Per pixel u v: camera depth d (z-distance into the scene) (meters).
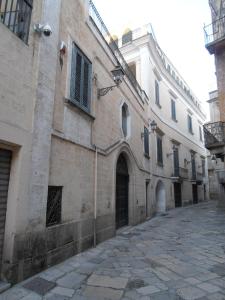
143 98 14.17
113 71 8.10
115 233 8.55
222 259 5.67
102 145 8.06
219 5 14.80
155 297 3.67
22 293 3.67
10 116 4.03
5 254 3.94
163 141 18.12
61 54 5.85
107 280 4.32
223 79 13.88
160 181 16.66
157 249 6.65
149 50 16.61
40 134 4.76
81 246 6.16
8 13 4.24
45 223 4.77
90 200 6.90
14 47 4.21
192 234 8.85
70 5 6.51
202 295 3.74
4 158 4.14
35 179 4.55
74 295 3.71
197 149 27.16
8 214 4.07
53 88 5.29
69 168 5.89
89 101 7.18
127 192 11.01
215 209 17.47
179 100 23.33
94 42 7.95
